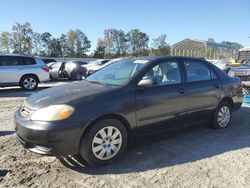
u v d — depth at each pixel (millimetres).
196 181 3871
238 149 5070
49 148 3928
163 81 5117
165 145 5215
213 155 4770
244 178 3971
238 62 16656
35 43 72250
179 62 5504
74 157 4566
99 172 4109
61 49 77188
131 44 83375
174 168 4258
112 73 5234
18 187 3684
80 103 4098
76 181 3848
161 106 4926
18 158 4562
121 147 4465
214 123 6148
